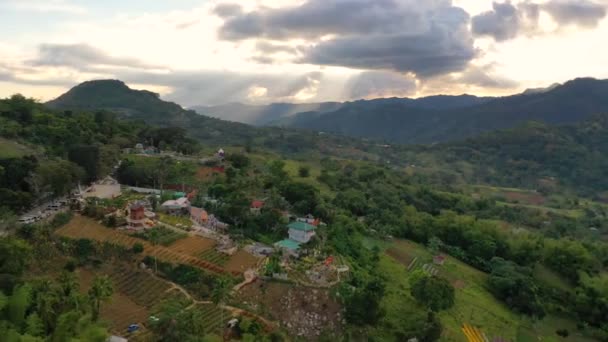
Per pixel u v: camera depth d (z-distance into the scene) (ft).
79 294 271.90
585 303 503.61
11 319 241.55
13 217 357.41
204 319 305.32
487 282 529.04
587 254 592.19
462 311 436.76
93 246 364.38
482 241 602.03
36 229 359.25
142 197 518.78
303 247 433.07
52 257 338.95
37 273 313.73
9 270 288.51
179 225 443.32
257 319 314.35
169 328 267.18
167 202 493.36
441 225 636.07
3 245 292.20
